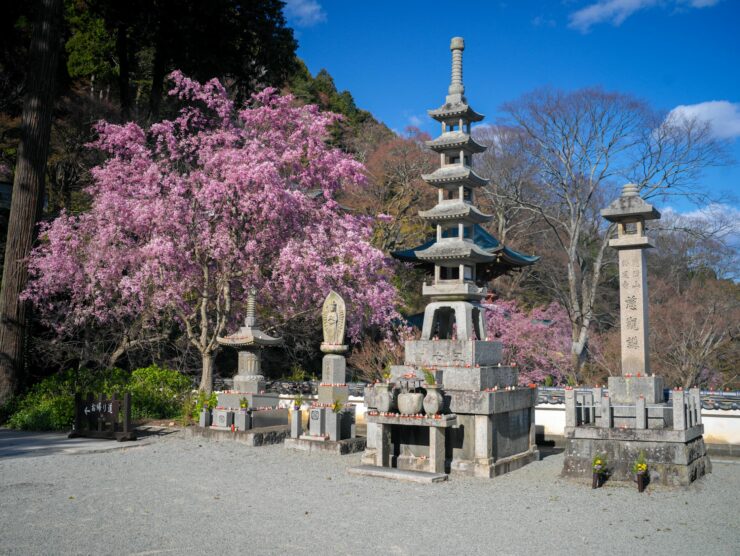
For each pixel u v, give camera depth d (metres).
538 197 35.72
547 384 25.78
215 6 23.89
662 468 10.43
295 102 40.12
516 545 6.96
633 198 12.60
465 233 13.97
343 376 14.81
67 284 19.69
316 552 6.58
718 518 8.30
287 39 26.92
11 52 25.80
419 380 11.86
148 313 20.58
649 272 34.47
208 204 18.28
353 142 41.38
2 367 19.08
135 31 26.19
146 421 17.42
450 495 9.59
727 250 31.61
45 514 8.02
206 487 9.82
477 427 11.41
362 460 12.26
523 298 36.00
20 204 19.58
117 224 18.70
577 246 33.94
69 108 26.56
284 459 12.66
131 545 6.74
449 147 13.03
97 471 11.04
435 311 13.04
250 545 6.79
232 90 27.70
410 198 33.66
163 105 27.38
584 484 10.58
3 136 28.08
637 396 11.97
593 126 30.39
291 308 20.23
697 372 24.31
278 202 17.70
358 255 19.73
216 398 17.05
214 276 19.89
